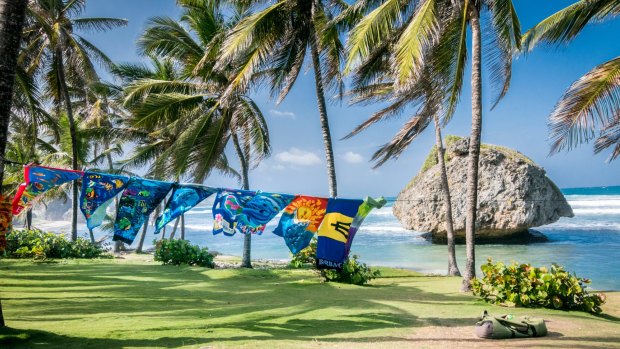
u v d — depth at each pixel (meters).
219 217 5.72
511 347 4.95
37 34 18.69
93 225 5.19
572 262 21.23
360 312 7.21
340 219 6.11
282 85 15.08
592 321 7.02
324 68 15.77
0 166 5.05
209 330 5.54
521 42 12.13
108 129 22.27
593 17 10.57
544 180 31.11
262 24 12.51
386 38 12.74
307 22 14.30
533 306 8.36
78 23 20.27
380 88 17.31
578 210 48.03
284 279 12.57
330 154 14.95
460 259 24.50
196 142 16.72
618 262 20.41
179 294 9.10
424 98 10.51
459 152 32.88
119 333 5.21
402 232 42.06
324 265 6.03
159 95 16.81
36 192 5.13
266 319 6.45
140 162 22.33
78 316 6.41
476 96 11.28
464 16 10.60
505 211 30.08
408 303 8.41
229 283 11.44
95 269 13.80
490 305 8.41
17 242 17.83
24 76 12.56
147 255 27.17
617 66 8.25
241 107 16.97
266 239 45.19
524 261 22.42
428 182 33.91
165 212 5.57
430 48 9.38
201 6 17.81
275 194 5.93
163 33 17.91
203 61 14.99
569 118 8.47
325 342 5.05
